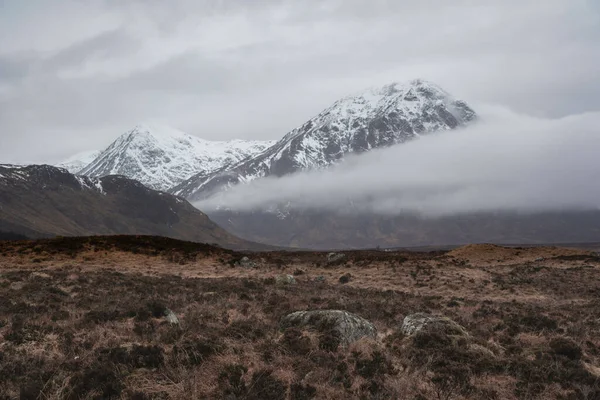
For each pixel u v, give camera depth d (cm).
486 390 1177
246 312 2045
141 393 1046
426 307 2597
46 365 1227
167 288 2794
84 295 2372
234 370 1195
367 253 6781
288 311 2086
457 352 1422
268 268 4831
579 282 4366
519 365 1364
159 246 5247
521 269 5188
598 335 1980
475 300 3209
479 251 6488
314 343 1429
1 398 1041
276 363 1279
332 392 1111
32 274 3134
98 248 4859
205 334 1565
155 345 1364
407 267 5025
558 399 1166
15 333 1482
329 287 3475
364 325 1588
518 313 2520
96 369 1159
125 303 2152
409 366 1320
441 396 1129
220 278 3806
